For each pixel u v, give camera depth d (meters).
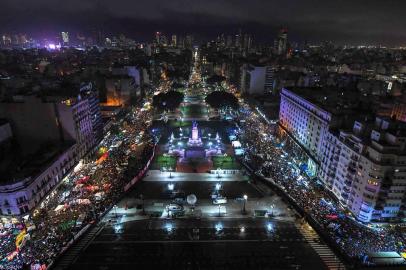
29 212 105.62
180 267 88.75
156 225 107.50
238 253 94.44
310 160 148.88
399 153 98.00
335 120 130.88
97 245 97.25
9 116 139.50
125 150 168.25
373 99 184.62
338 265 89.81
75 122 143.00
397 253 92.50
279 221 110.38
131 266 88.88
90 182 132.50
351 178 111.75
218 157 163.50
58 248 94.81
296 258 92.62
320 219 109.81
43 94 148.25
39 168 116.38
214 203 120.50
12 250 93.56
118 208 116.75
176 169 150.12
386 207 103.62
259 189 132.00
